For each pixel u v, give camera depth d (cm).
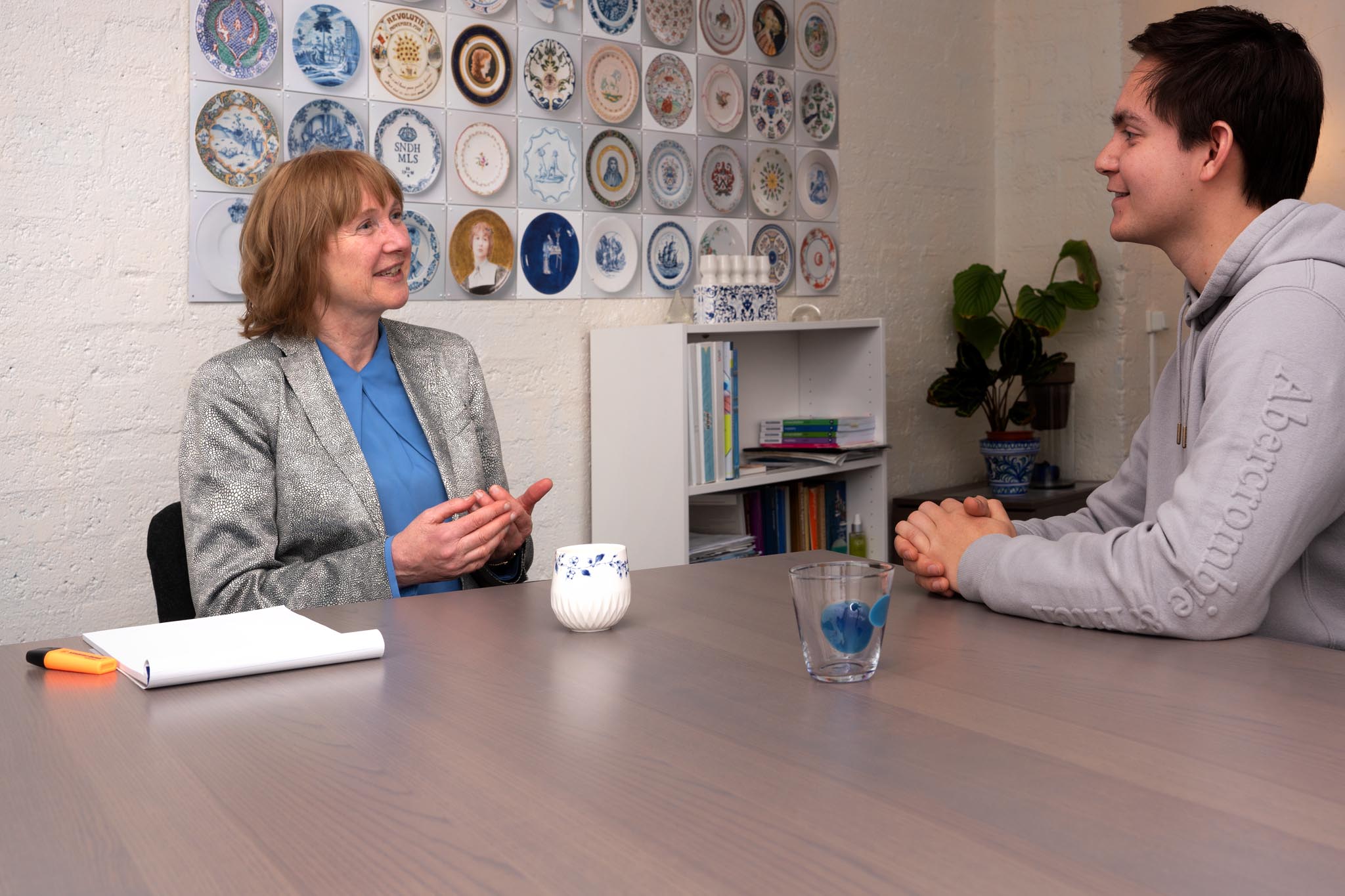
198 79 237
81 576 229
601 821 67
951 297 401
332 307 199
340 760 79
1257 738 79
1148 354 395
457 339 218
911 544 132
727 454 297
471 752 80
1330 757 75
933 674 98
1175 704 88
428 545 168
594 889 58
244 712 91
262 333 201
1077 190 390
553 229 294
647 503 289
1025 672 98
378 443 199
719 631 116
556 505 299
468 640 115
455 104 275
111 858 64
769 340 345
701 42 325
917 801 69
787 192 348
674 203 320
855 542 342
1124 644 108
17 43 216
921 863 60
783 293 348
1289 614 125
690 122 323
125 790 74
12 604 221
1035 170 402
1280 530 107
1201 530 107
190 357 240
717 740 81
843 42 364
